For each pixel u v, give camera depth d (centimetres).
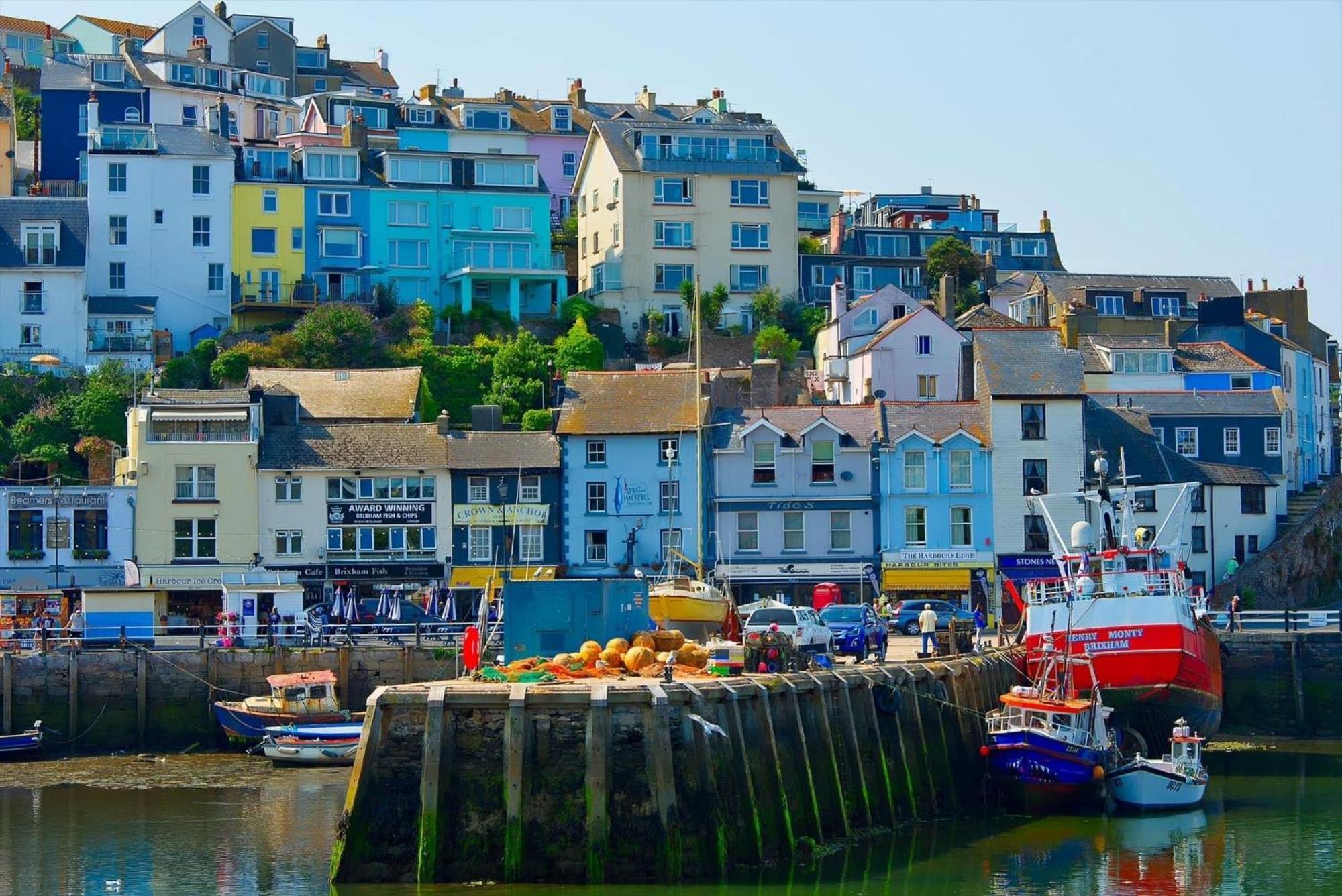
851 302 11912
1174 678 5972
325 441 8731
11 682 6819
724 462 8756
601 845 4219
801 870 4622
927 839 5097
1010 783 5506
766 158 12288
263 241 11406
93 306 10756
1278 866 4819
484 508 8719
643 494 8775
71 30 16375
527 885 4247
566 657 4881
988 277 13250
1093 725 5650
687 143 12194
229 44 14800
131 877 4641
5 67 15238
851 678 5156
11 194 12412
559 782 4284
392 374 9544
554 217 13562
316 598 8562
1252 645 7600
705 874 4334
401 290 11675
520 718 4253
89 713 6862
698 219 12069
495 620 7512
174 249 11150
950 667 5772
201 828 5259
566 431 8800
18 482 8919
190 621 8094
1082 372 8906
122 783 6072
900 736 5328
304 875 4631
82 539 8388
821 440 8788
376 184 11694
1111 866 4800
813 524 8756
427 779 4250
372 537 8638
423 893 4219
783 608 6462
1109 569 6131
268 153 11588
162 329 11044
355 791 4325
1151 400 9962
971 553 8719
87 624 7356
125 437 9625
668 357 11438
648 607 5684
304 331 10425
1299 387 11556
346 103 13438
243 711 6694
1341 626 7875
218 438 8594
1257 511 9456
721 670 4922
